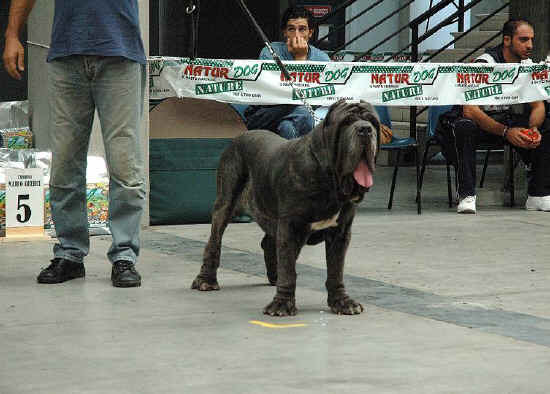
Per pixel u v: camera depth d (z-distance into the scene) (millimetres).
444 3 12203
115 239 5699
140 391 3535
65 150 5766
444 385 3641
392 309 5047
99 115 5773
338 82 8453
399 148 9234
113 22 5645
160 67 7988
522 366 3912
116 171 5695
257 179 5078
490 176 12438
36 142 8477
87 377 3715
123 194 5695
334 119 4441
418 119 13969
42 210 7266
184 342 4281
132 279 5594
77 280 5793
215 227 5480
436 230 8008
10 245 7020
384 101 8656
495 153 14438
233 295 5379
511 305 5184
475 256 6777
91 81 5730
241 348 4184
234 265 6344
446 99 8875
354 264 6438
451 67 8859
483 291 5570
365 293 5477
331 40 17547
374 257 6711
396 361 3979
